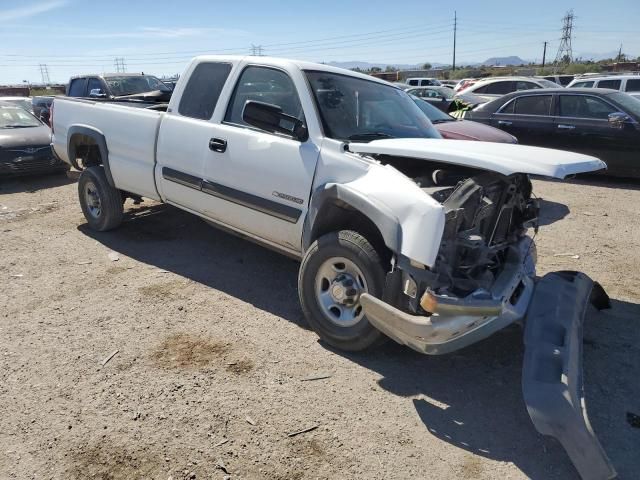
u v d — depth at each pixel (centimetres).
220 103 461
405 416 306
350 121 417
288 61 430
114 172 563
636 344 388
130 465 263
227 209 455
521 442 288
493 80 1655
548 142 998
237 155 433
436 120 884
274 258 550
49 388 322
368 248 342
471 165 314
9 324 400
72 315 417
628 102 944
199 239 607
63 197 838
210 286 479
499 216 344
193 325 405
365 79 475
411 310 323
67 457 267
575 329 309
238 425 294
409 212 314
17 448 273
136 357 359
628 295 471
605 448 282
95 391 320
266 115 385
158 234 624
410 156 337
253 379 336
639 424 302
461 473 265
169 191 507
